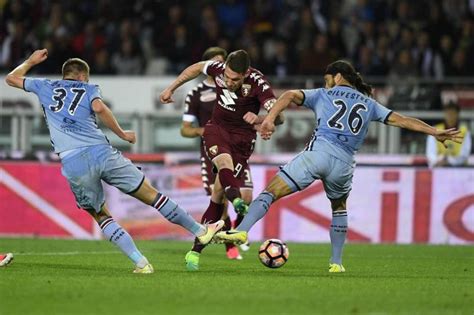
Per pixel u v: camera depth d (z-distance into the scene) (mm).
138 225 49656
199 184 49344
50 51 62562
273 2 67188
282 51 60875
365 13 65750
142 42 66312
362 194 49594
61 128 27625
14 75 28438
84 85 28031
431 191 49312
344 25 66688
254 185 49438
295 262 35250
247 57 29906
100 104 27438
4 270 29266
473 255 41125
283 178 28406
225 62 33125
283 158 49438
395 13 64812
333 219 30344
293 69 60656
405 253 41812
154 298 22812
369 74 59781
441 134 28625
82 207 28141
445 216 49250
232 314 20578
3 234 50594
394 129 53375
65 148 27516
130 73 62344
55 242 45031
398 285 26625
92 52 63531
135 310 21031
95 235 49625
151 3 66938
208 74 31875
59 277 27172
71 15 66875
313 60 60000
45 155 50250
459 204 49188
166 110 56812
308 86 56375
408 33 61125
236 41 63875
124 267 30891
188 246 43906
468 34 61719
